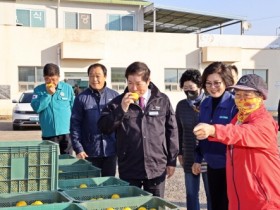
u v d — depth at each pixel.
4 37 19.91
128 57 21.67
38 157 3.29
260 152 2.87
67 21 23.11
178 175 8.19
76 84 18.77
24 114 15.34
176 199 6.54
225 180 3.91
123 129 3.88
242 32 25.05
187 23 27.83
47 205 2.79
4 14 19.86
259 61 23.91
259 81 2.86
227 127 2.67
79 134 4.82
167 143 4.13
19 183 3.25
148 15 25.17
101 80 4.88
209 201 4.52
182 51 22.55
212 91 3.85
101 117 3.83
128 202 3.01
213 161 3.94
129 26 24.09
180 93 22.56
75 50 20.48
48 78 5.41
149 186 3.93
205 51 22.58
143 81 3.75
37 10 22.53
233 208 3.03
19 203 3.01
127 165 3.91
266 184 2.86
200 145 4.12
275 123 2.91
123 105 3.65
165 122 4.09
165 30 30.66
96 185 3.61
